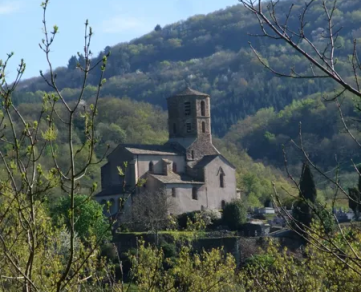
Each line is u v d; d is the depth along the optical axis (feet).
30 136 30.22
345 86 30.60
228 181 300.20
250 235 242.17
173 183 279.28
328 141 362.94
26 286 29.94
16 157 30.01
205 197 290.35
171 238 213.25
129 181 280.31
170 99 307.17
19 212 30.63
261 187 365.61
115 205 271.69
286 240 202.28
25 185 30.42
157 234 207.92
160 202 248.73
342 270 65.36
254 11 31.76
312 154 359.46
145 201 245.24
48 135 30.32
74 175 29.43
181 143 301.22
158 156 287.89
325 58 32.35
